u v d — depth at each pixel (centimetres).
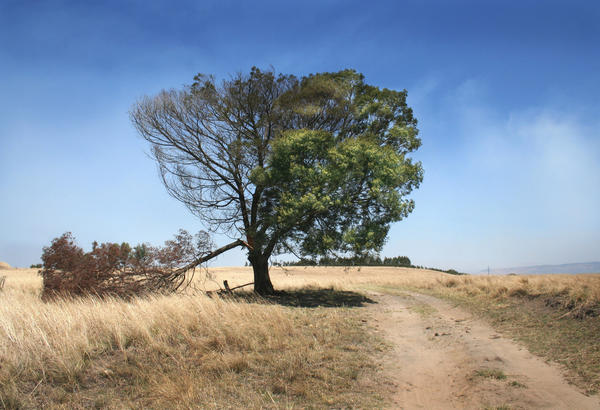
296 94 2039
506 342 936
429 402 611
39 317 859
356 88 2156
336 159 1711
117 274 1794
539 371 714
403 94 2153
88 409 530
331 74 2105
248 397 586
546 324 1041
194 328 895
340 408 571
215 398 577
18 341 691
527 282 1666
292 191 1764
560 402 573
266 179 1812
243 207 2089
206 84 2020
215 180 2052
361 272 5834
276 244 2003
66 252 1802
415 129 2208
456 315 1388
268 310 1141
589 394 596
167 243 1936
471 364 786
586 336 874
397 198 1817
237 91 2019
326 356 800
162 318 912
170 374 649
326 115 2097
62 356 659
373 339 1006
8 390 543
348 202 1808
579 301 1114
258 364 724
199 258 1978
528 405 570
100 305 1048
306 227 1895
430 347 962
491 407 575
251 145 1997
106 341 770
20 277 3503
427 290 2348
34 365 626
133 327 817
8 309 950
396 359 847
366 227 1838
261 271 2097
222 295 1845
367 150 1777
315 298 1905
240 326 930
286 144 1730
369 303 1772
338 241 1869
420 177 2070
